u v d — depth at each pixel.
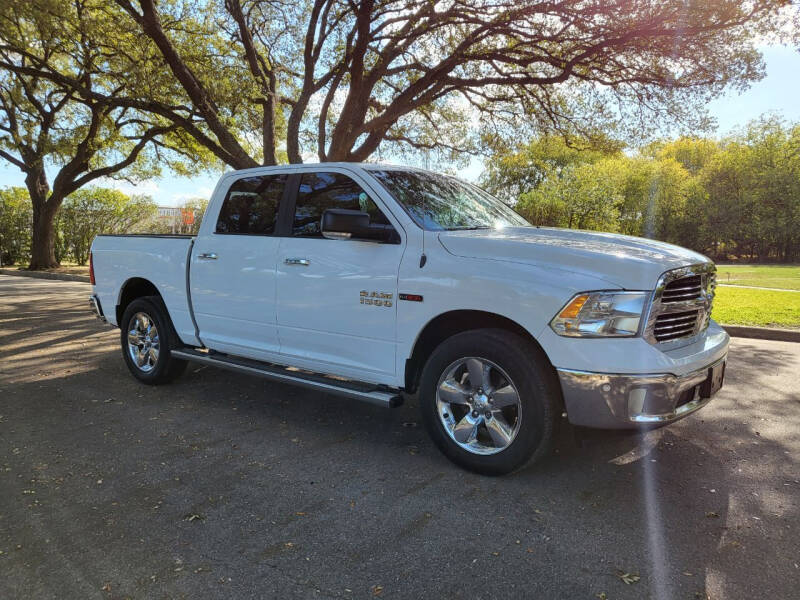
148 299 5.34
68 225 27.42
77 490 3.21
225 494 3.16
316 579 2.36
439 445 3.52
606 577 2.37
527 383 3.11
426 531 2.75
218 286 4.64
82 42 13.29
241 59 15.16
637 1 9.40
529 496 3.12
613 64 11.48
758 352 7.15
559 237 3.56
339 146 12.59
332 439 4.04
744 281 20.17
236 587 2.31
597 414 2.94
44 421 4.41
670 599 2.21
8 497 3.12
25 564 2.48
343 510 2.97
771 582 2.32
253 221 4.52
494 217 4.32
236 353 4.70
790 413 4.58
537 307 3.02
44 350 7.16
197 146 21.69
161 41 11.76
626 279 2.94
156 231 29.77
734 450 3.78
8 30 12.10
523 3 9.92
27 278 20.27
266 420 4.46
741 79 10.24
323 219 3.40
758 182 49.34
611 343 2.90
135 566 2.46
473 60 12.15
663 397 2.90
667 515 2.90
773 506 3.00
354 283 3.76
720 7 8.75
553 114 14.26
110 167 22.39
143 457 3.69
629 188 49.97
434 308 3.38
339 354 3.95
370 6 10.41
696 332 3.33
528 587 2.30
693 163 62.19
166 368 5.26
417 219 3.71
